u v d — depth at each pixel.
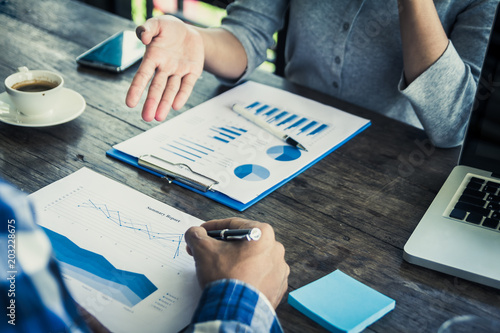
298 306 0.65
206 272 0.64
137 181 0.88
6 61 1.23
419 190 0.90
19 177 0.86
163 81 0.97
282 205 0.85
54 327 0.44
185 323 0.63
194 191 0.86
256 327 0.58
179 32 1.02
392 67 1.28
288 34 1.43
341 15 1.27
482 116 0.84
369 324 0.64
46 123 0.98
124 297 0.65
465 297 0.69
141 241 0.75
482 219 0.79
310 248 0.76
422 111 1.05
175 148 0.95
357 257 0.75
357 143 1.03
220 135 1.00
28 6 1.51
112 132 1.00
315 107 1.14
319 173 0.93
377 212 0.84
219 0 1.72
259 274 0.64
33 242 0.43
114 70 1.22
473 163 0.88
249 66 1.22
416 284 0.71
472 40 1.14
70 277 0.67
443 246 0.75
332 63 1.33
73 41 1.35
